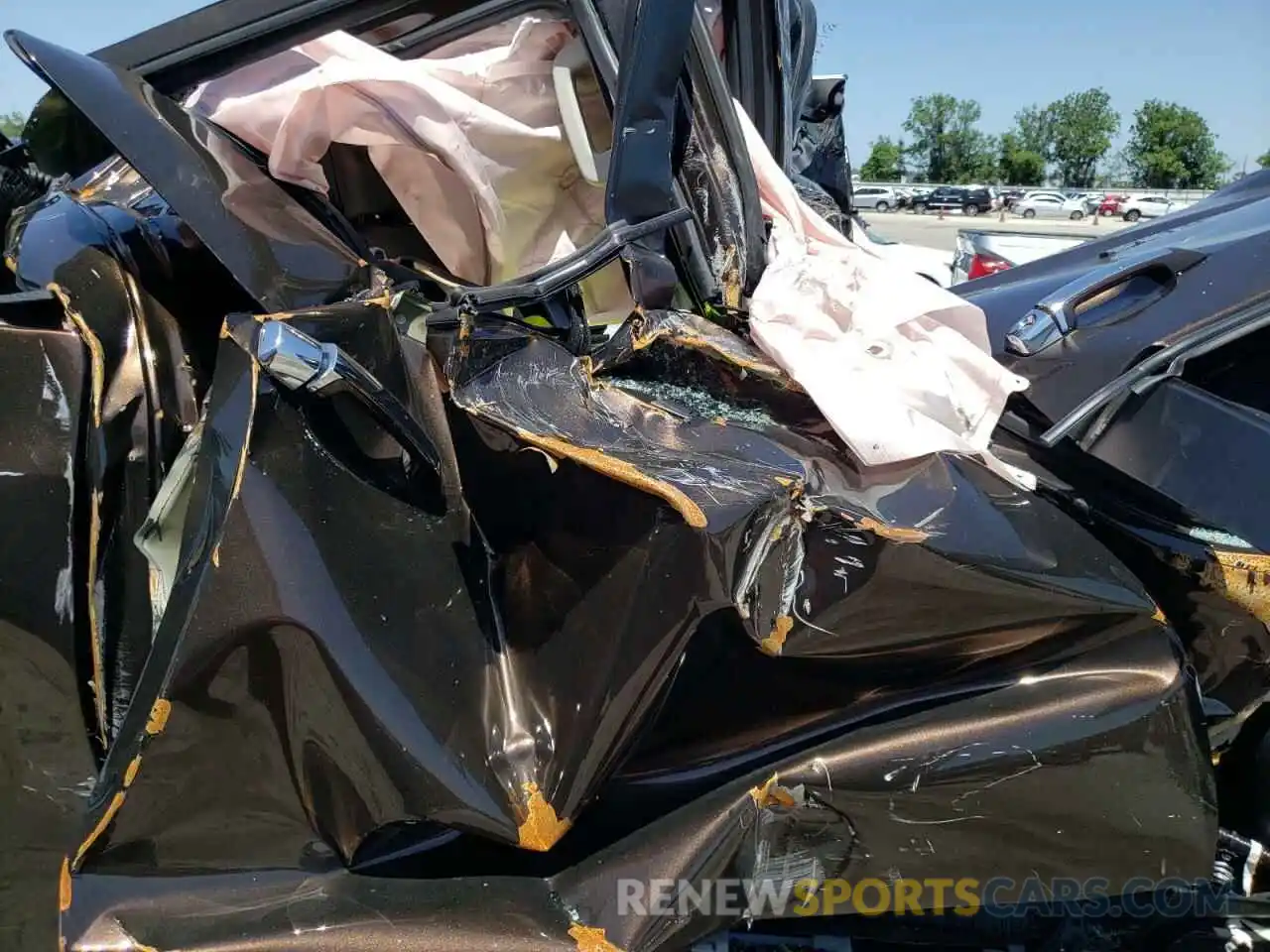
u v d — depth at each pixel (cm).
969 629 135
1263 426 157
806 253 171
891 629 132
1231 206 246
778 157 192
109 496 131
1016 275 246
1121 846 138
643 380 149
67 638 127
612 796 137
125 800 115
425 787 121
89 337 130
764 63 183
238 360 118
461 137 159
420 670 123
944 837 135
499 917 126
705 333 151
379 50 161
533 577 133
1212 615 160
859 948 164
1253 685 162
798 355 146
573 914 128
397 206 178
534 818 124
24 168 198
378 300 134
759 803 131
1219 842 169
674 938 127
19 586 125
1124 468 166
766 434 144
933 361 161
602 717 123
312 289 136
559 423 132
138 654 133
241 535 112
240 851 124
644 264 149
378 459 125
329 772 122
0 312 131
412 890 128
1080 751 134
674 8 143
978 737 134
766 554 122
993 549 132
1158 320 183
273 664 116
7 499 124
